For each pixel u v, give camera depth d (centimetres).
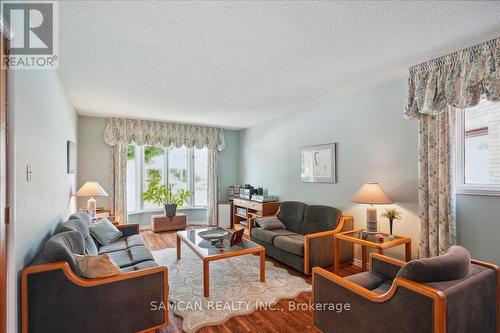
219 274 315
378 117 319
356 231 317
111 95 353
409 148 287
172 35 198
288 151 475
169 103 398
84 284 172
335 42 212
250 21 180
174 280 297
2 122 133
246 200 534
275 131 512
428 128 258
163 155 605
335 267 306
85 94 347
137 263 252
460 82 226
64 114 311
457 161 251
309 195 426
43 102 207
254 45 215
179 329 210
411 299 138
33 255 179
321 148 400
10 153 140
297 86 322
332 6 164
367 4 162
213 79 295
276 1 158
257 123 565
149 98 370
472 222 238
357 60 247
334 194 381
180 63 250
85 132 482
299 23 183
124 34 196
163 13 170
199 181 641
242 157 636
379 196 282
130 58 238
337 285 180
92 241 290
